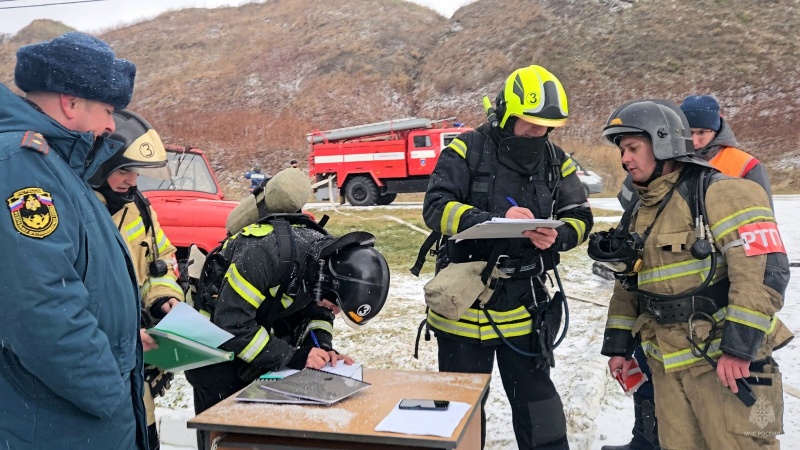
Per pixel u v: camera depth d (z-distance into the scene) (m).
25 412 1.82
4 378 1.81
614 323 2.90
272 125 37.44
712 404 2.46
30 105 1.92
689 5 39.09
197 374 2.84
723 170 3.79
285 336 2.90
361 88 39.81
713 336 2.46
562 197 3.11
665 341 2.57
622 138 2.64
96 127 2.02
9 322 1.71
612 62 36.53
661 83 34.34
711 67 34.44
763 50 34.47
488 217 2.79
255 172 15.80
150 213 3.08
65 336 1.73
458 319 3.00
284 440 2.16
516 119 2.89
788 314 5.96
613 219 12.69
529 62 38.09
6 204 1.72
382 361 5.08
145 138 2.72
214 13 56.44
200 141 36.59
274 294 2.65
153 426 3.03
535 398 3.05
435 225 2.96
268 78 42.22
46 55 1.91
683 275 2.51
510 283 3.02
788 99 31.22
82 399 1.79
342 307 2.52
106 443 1.94
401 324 6.03
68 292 1.76
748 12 37.31
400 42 44.47
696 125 3.77
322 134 19.03
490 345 3.01
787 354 4.93
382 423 2.09
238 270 2.57
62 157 1.93
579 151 29.19
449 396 2.40
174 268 3.23
